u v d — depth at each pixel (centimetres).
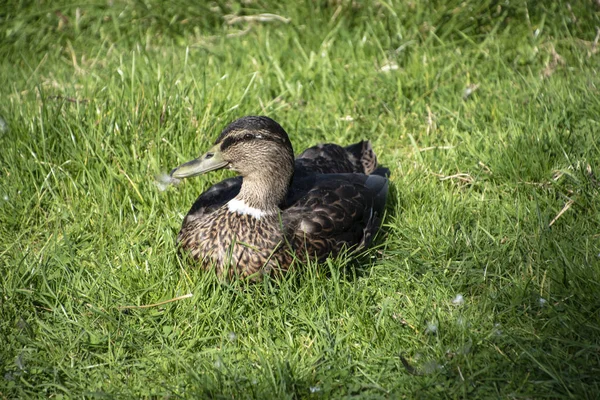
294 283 862
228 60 1384
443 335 786
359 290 852
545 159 1048
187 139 1101
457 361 745
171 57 1355
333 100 1268
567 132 1125
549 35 1427
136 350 785
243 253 861
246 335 808
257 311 827
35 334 807
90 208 1016
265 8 1529
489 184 1056
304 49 1410
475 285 867
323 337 787
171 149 1086
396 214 991
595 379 712
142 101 1126
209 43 1470
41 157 1073
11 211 997
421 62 1334
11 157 1056
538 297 817
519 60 1348
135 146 1078
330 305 827
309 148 1059
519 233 923
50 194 1042
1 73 1395
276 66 1316
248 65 1347
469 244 916
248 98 1237
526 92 1227
